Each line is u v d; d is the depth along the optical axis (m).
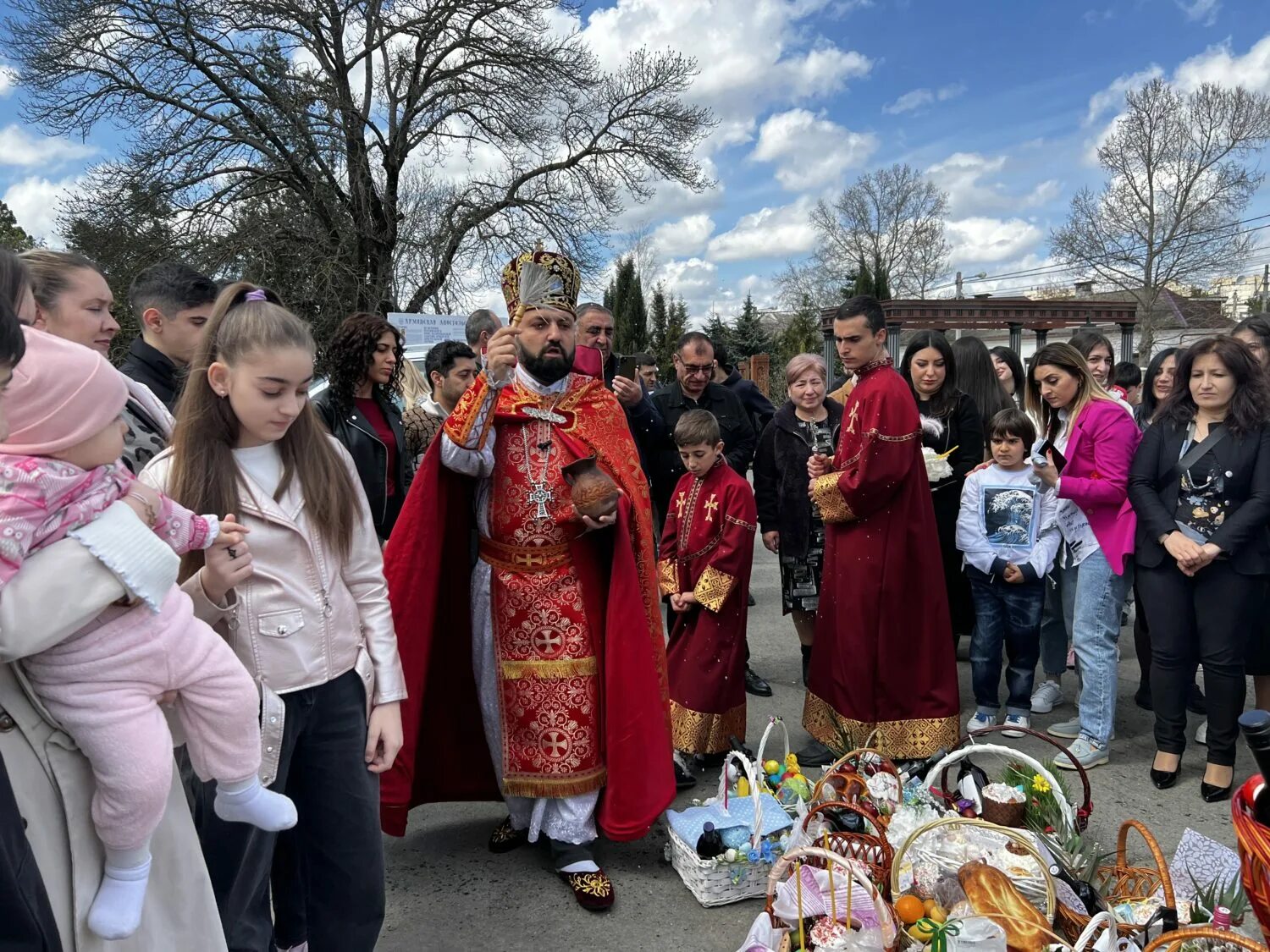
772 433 4.68
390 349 4.08
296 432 1.89
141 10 15.14
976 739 4.10
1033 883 2.38
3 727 1.23
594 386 3.04
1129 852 3.07
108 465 1.39
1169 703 3.54
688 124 18.36
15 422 1.21
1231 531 3.29
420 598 2.81
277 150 17.53
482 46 17.58
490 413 2.76
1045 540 4.07
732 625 3.70
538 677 2.88
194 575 1.70
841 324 3.48
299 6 16.42
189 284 2.69
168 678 1.39
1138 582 3.64
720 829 2.88
